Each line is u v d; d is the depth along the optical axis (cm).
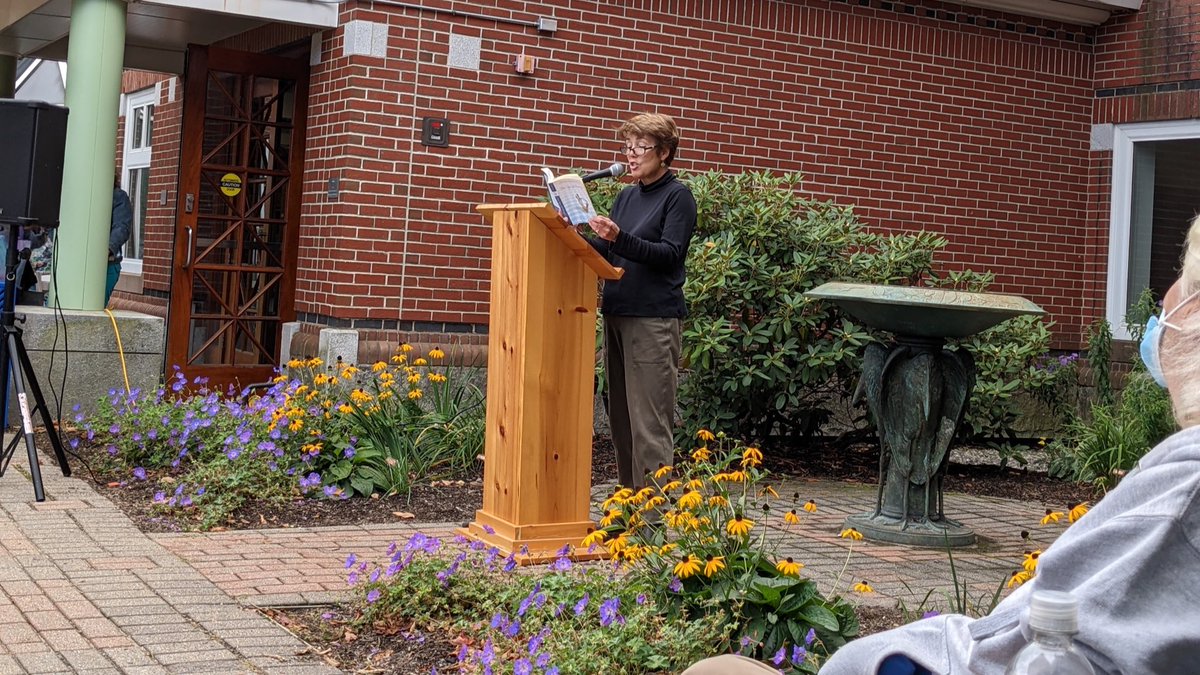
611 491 760
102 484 696
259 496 666
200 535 592
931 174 1116
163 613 454
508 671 374
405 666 409
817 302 873
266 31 1043
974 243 1138
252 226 1002
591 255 541
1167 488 141
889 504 670
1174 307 155
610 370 579
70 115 887
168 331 973
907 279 945
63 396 879
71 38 889
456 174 934
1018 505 801
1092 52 1185
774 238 890
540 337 555
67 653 402
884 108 1091
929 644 161
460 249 938
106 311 909
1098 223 1181
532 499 555
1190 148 1128
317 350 913
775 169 1050
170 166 1246
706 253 845
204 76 968
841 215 933
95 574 505
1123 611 138
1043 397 995
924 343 664
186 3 884
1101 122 1179
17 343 682
